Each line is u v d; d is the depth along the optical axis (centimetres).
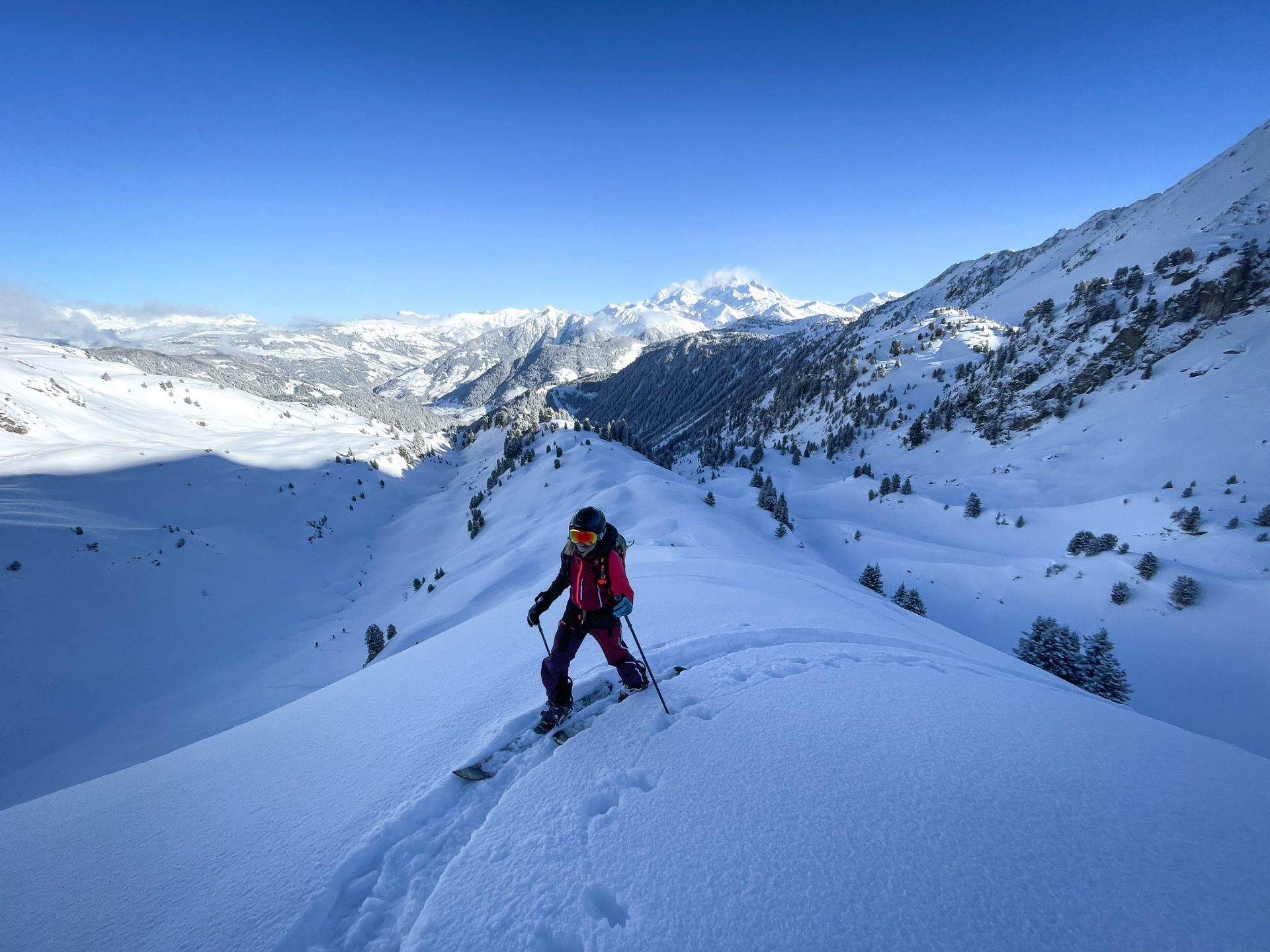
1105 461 12381
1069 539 9162
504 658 749
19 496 17688
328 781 498
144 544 15200
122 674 11131
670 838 371
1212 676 5278
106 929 352
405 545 18925
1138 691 5466
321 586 16375
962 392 19012
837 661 678
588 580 506
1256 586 5922
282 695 9331
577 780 439
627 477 15212
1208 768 464
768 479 11212
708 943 297
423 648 927
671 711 531
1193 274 15950
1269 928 296
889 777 432
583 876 349
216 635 12962
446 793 445
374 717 625
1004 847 360
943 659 787
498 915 325
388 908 349
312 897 357
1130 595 6612
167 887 386
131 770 601
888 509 12344
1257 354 12900
